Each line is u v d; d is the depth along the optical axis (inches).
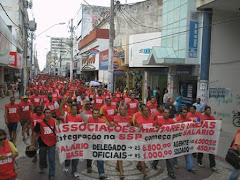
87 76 1955.0
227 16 600.1
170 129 275.7
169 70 736.3
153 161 296.4
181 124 281.7
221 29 601.9
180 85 719.7
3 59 721.0
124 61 983.0
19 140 401.7
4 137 180.9
